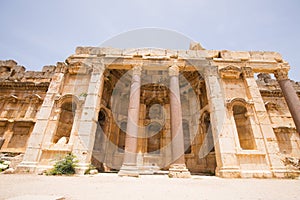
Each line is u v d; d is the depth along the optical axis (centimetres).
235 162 1372
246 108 1639
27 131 2228
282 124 2338
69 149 1421
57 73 1812
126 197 552
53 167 1319
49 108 1612
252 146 1512
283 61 1984
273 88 2659
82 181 931
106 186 778
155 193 630
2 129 2238
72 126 1563
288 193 655
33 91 2555
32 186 719
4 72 2778
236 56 1975
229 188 777
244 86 1786
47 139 1479
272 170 1347
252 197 574
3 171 1369
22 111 2398
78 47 1977
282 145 2158
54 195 546
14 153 2042
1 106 2405
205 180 1101
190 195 602
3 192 577
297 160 1659
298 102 1731
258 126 1555
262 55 2009
